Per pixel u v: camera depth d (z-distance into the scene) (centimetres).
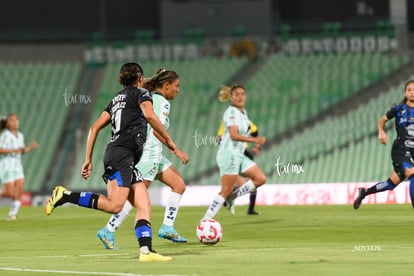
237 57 8781
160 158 2728
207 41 8856
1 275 1883
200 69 8719
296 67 8550
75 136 8094
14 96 8625
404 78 8131
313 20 8900
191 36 8844
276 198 5809
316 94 8181
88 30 9106
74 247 2717
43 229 3709
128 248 2623
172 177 2750
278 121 7950
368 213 4341
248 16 8800
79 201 2195
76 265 2064
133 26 9119
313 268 1906
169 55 8838
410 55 8400
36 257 2361
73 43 9088
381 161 7094
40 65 8981
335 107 8000
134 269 1925
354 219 3878
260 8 8775
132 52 8875
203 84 8562
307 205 5512
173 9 8919
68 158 7875
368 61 8425
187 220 4141
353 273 1791
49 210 2216
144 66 8831
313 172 7212
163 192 6328
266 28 8781
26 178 7694
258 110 8119
